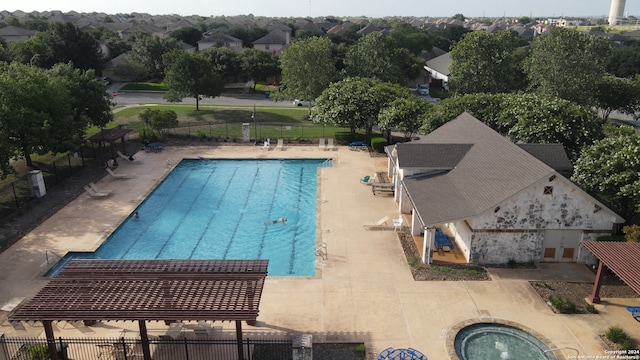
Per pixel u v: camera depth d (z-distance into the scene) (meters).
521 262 28.64
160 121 55.84
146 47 104.12
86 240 32.25
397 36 119.31
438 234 31.09
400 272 27.77
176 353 20.81
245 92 95.75
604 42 67.69
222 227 35.75
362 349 20.88
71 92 50.19
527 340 21.88
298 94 73.88
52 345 19.52
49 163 47.50
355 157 51.78
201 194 42.22
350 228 33.84
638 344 21.48
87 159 49.78
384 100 55.16
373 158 51.44
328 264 28.70
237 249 32.44
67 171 45.72
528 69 72.88
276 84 101.38
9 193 39.69
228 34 150.75
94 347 21.30
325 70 73.19
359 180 44.22
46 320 18.36
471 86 72.75
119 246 32.66
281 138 58.09
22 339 20.52
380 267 28.33
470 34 73.31
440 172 34.59
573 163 40.47
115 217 36.03
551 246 28.55
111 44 117.75
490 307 24.28
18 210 36.69
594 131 42.50
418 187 32.91
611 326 22.70
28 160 45.91
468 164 33.34
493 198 27.80
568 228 27.95
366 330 22.48
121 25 172.38
